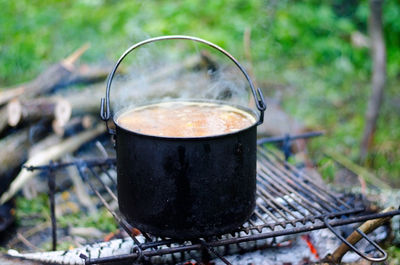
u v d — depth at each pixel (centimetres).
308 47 431
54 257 158
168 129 147
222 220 143
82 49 268
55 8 459
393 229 174
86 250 160
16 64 369
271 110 288
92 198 217
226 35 398
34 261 156
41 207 212
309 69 409
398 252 173
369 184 237
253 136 145
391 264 168
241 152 142
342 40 447
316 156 272
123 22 416
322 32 447
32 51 379
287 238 170
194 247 144
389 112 342
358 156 284
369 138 279
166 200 141
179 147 138
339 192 186
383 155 285
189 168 139
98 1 454
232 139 140
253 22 428
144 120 152
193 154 139
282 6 458
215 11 429
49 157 220
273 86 381
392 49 434
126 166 144
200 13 429
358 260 166
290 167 183
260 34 425
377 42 275
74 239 194
